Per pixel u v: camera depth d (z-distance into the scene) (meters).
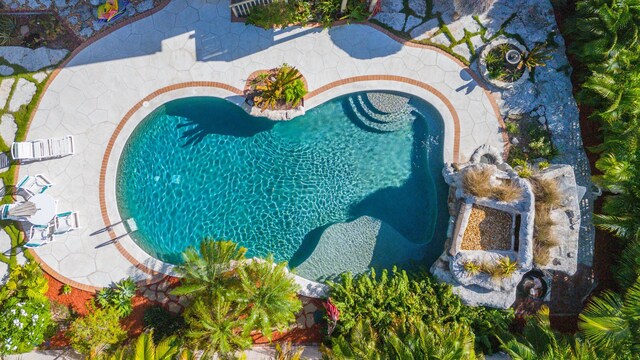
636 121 15.26
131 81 17.14
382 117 17.64
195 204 17.62
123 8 17.05
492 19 17.70
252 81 17.19
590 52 15.78
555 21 17.72
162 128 17.48
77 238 16.84
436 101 17.58
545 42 17.28
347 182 17.81
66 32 17.12
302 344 16.92
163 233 17.39
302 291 16.78
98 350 15.90
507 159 17.58
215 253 15.20
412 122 17.83
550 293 17.25
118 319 16.38
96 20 17.16
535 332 15.42
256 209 17.80
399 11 17.66
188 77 17.20
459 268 16.08
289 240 17.78
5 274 16.66
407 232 17.75
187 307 15.98
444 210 17.64
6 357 16.17
